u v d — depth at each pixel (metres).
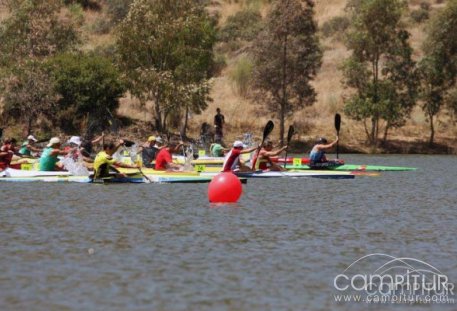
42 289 25.98
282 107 124.75
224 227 38.25
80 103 118.62
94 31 166.38
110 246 33.00
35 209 44.41
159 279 27.39
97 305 24.28
